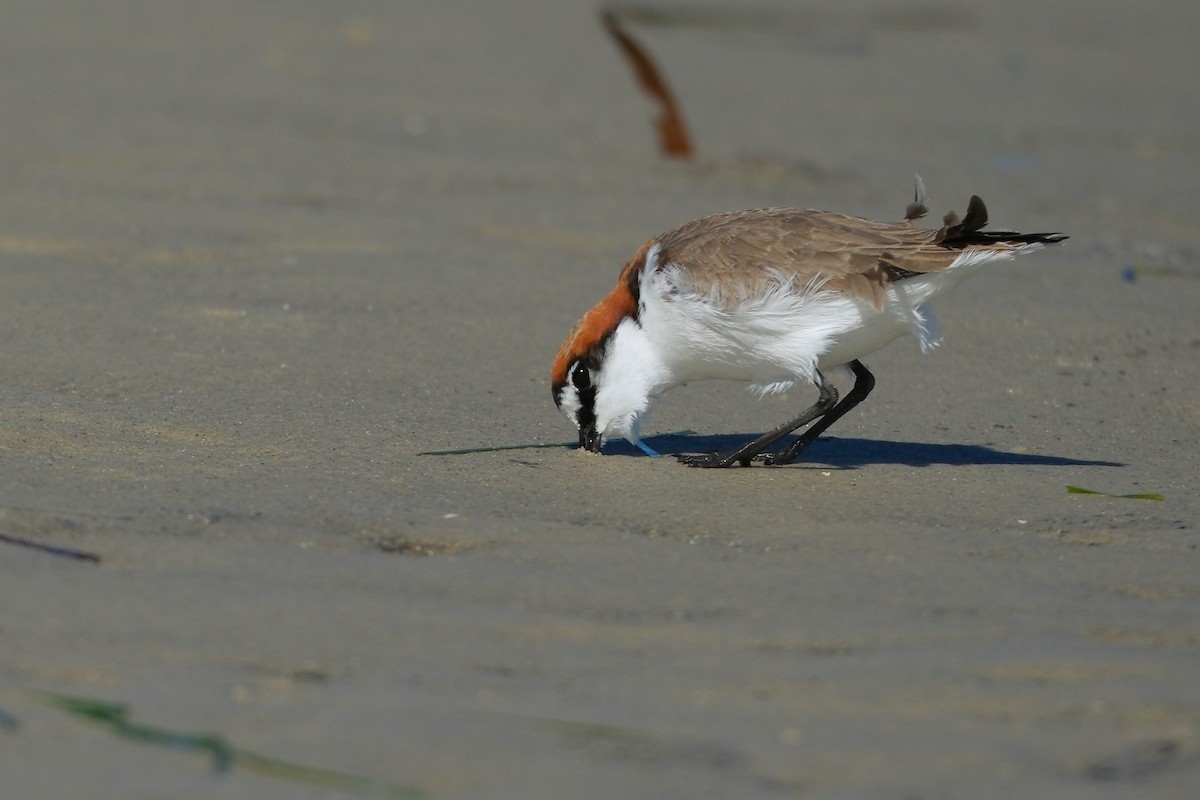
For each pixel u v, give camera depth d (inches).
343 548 315.9
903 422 455.2
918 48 1425.9
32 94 925.8
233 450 389.4
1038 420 460.8
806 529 344.8
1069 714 239.3
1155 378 507.5
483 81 1108.5
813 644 269.4
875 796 211.5
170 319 515.5
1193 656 266.4
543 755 220.2
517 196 765.3
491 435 420.5
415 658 256.2
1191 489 389.7
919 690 247.8
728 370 402.9
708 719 234.7
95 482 349.7
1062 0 1733.5
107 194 707.4
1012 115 1125.1
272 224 669.3
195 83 1008.2
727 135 971.9
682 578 305.1
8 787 204.2
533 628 273.4
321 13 1312.7
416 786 209.6
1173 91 1263.5
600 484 377.7
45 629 257.3
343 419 425.1
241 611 272.5
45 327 497.7
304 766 213.9
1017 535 345.4
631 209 746.2
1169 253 714.2
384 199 738.8
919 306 387.5
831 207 775.7
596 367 405.4
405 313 540.7
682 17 1497.3
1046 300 604.1
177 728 223.6
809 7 1609.3
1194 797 212.8
